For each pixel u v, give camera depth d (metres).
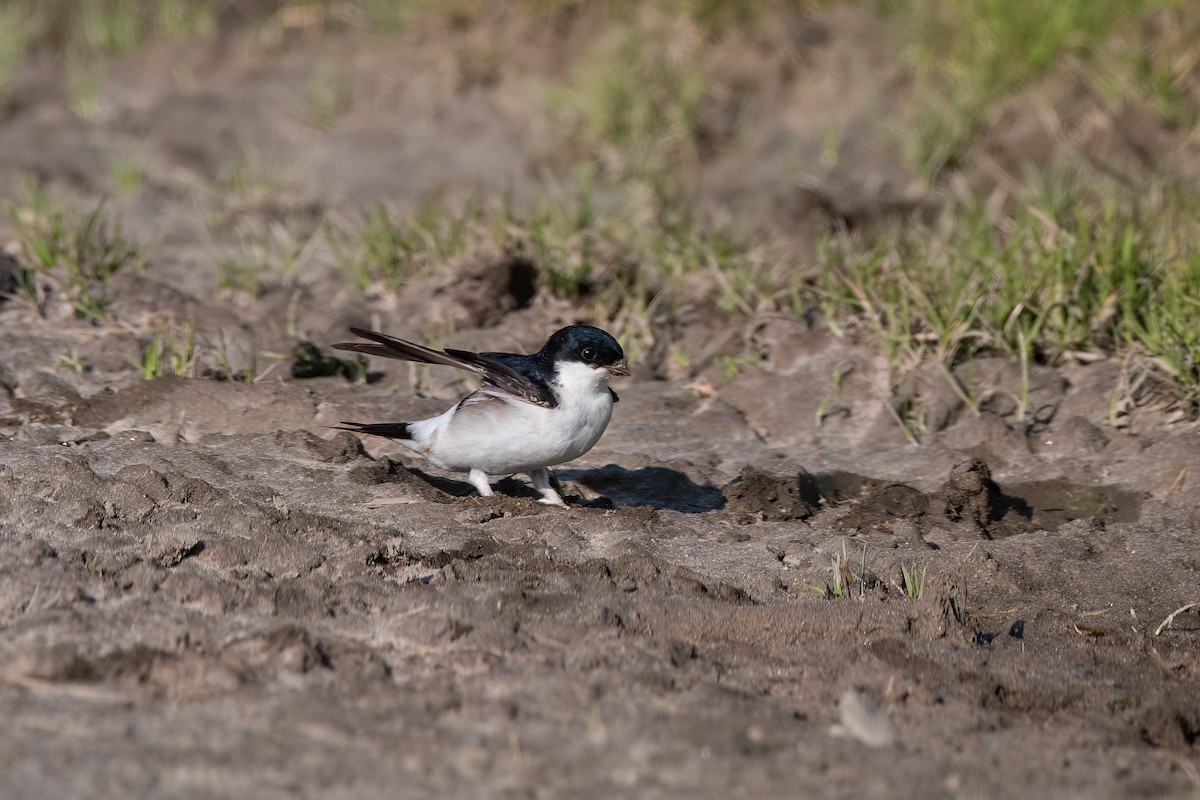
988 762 6.68
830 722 7.07
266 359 12.77
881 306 13.06
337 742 6.46
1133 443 11.40
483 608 8.11
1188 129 17.17
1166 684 7.85
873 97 19.22
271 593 8.16
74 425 11.29
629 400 12.40
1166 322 12.39
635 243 15.52
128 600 7.97
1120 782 6.50
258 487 10.13
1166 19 18.70
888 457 11.42
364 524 9.58
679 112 18.86
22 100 21.53
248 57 22.77
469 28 22.16
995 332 12.81
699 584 8.79
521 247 14.99
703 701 7.07
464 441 9.79
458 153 19.39
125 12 24.23
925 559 9.45
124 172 18.03
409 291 14.59
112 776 6.07
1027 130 17.73
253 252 15.64
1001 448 11.46
